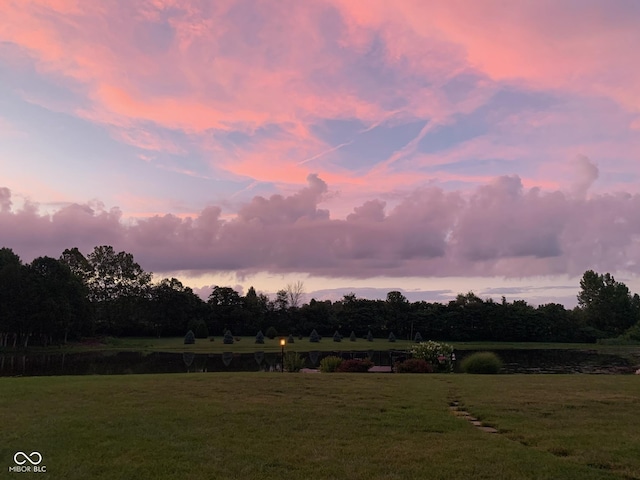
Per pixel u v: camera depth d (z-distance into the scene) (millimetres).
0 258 63375
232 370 34938
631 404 11711
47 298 60719
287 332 96625
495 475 6438
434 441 8102
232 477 6273
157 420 9438
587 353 67125
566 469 6676
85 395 12508
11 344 65125
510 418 10039
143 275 90375
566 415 10367
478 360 23906
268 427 8961
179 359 46000
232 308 95562
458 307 104375
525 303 109188
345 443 7926
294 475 6367
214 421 9406
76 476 6273
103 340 72375
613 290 111250
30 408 10617
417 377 18250
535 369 40438
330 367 25234
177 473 6395
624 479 6359
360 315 102750
